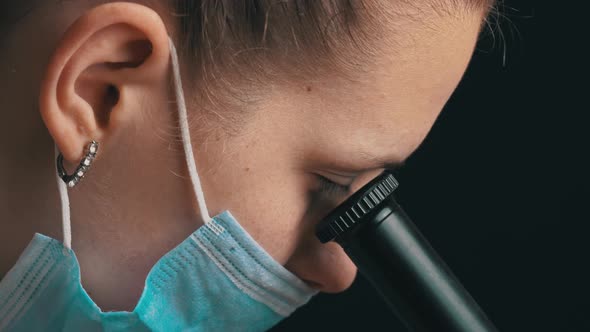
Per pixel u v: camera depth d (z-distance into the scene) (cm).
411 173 197
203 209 96
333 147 96
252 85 93
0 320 101
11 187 98
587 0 190
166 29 92
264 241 101
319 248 106
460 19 97
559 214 195
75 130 92
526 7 192
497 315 197
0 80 96
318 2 91
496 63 193
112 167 96
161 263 99
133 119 93
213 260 100
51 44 95
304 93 94
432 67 97
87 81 92
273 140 95
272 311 108
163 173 96
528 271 196
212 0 91
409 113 98
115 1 93
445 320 104
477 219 197
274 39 92
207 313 104
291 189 99
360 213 101
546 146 194
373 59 93
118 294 102
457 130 195
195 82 93
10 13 95
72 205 97
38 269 98
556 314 196
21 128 97
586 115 193
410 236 104
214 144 94
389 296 105
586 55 191
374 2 92
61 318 101
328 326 198
